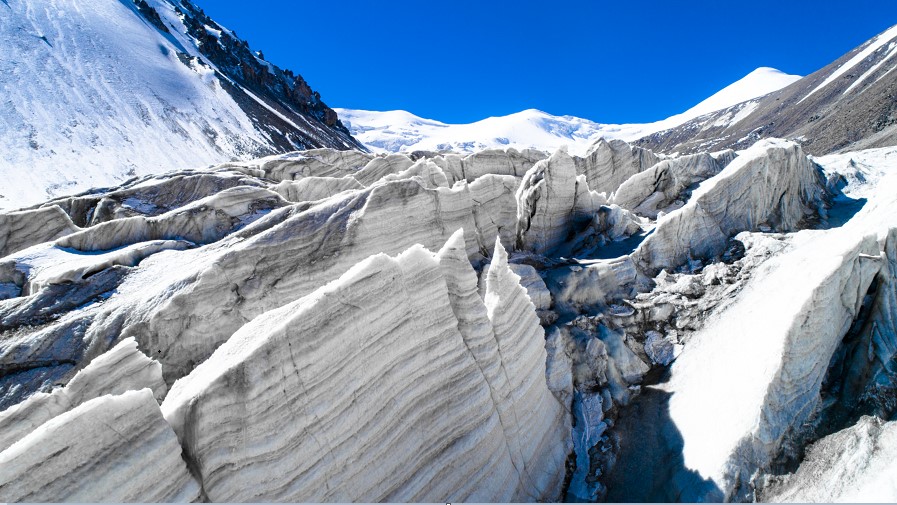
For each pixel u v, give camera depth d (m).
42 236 23.31
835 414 12.82
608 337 18.34
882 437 11.48
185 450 8.41
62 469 7.08
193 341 15.60
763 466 11.71
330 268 17.69
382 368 10.59
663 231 23.42
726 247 23.69
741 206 25.66
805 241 21.02
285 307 10.41
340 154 47.19
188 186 31.25
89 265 17.83
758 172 26.09
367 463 9.88
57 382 14.30
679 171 37.75
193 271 16.33
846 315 14.59
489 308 13.65
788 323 13.54
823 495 10.68
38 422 9.66
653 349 18.77
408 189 19.75
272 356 9.07
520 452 12.80
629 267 21.97
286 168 40.88
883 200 18.16
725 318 18.34
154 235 22.06
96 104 91.38
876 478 10.38
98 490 7.25
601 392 16.62
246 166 39.09
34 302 16.48
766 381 12.81
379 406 10.37
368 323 10.47
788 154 28.78
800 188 32.00
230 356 9.38
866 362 13.45
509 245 24.70
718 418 13.36
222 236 23.17
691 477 12.23
